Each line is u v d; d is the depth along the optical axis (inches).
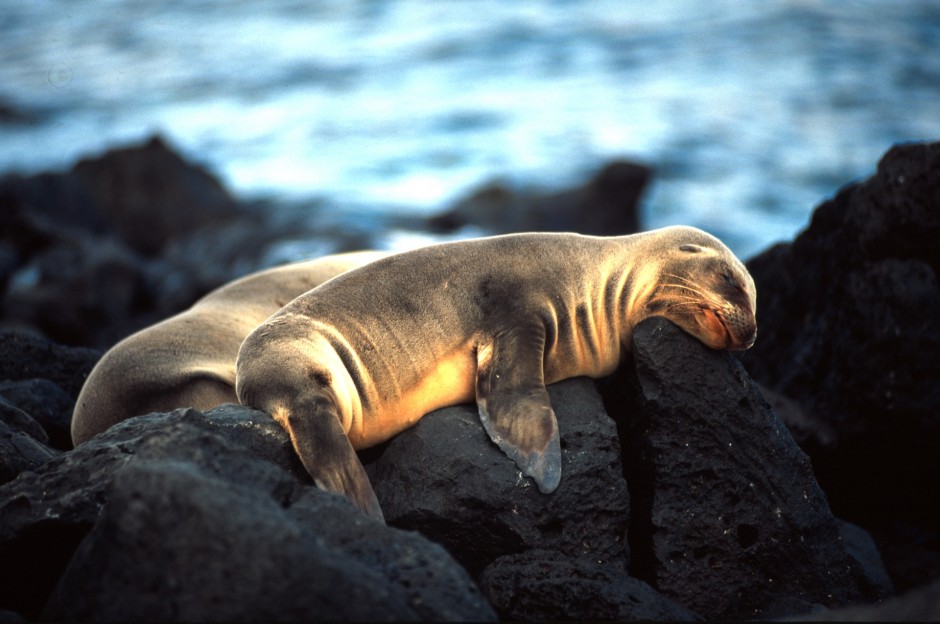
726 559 923.4
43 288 2559.1
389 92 6353.3
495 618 673.0
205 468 705.0
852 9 7785.4
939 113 5078.7
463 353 972.6
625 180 3577.8
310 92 6510.8
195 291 2667.3
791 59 6402.6
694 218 3715.6
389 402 960.9
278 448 866.1
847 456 1257.4
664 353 968.3
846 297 1261.1
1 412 987.3
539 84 6284.5
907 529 1288.1
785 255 1445.6
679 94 5753.0
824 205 1390.3
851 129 4827.8
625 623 768.3
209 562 609.3
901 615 626.8
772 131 4862.2
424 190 4256.9
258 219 3656.5
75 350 1343.5
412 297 978.1
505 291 986.1
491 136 5147.6
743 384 967.6
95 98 6461.6
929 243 1214.3
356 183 4407.0
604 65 6688.0
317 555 615.2
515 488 889.5
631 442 979.9
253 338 943.7
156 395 1157.7
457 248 1017.5
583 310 1002.7
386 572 675.4
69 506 762.2
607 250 1045.2
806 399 1309.1
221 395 1171.3
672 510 932.0
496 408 925.2
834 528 956.6
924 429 1202.6
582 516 895.1
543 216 3570.4
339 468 841.5
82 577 639.1
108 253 2684.5
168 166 3646.7
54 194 3435.0
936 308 1200.2
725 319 960.9
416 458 922.1
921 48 6560.0
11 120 5831.7
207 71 7219.5
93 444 822.5
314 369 899.4
